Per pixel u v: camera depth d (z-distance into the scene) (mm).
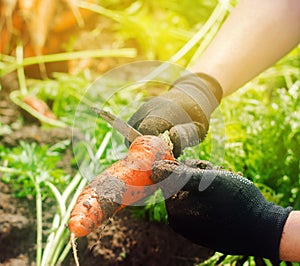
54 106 1661
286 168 1356
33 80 1759
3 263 1257
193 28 1997
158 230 1305
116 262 1262
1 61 1811
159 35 1875
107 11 1887
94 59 1858
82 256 1261
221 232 929
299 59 1773
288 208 940
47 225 1330
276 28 1122
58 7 1771
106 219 886
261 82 1727
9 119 1636
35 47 1756
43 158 1422
